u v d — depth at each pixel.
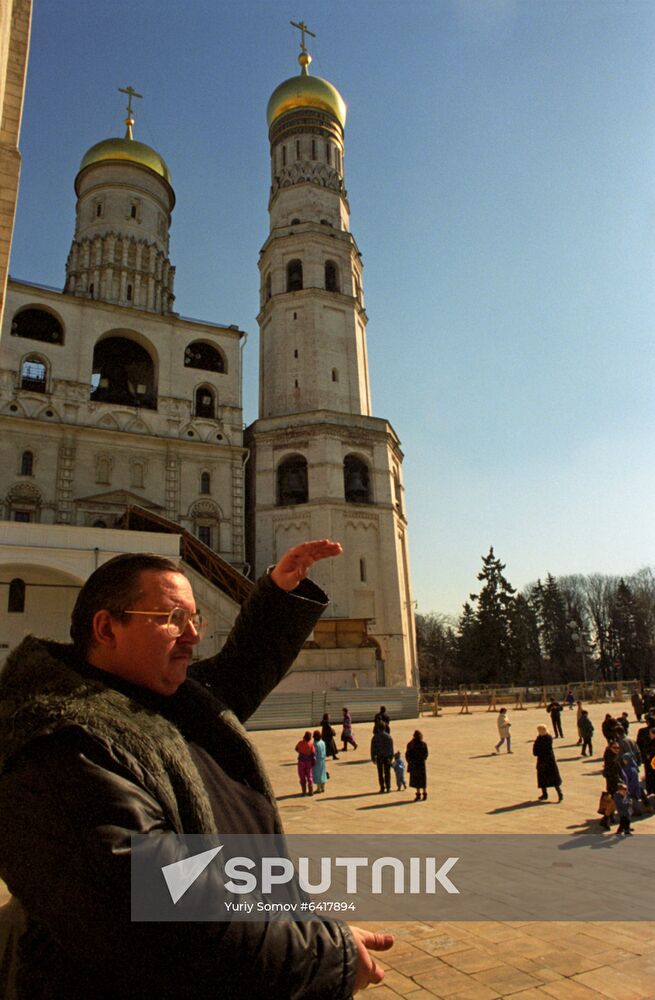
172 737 1.75
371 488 52.44
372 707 38.91
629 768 13.92
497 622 77.38
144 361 54.25
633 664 91.75
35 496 43.12
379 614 49.03
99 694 1.72
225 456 50.34
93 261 52.72
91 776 1.48
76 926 1.33
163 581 2.05
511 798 15.64
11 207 8.99
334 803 15.42
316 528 48.97
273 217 61.75
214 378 52.22
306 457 51.16
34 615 34.66
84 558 33.19
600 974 5.96
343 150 65.38
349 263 59.16
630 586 99.81
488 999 5.52
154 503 46.59
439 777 19.11
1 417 43.03
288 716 36.22
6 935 1.69
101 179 56.28
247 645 2.61
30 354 45.78
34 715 1.59
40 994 1.46
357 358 56.19
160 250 55.50
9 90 9.48
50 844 1.41
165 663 1.99
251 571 51.03
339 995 1.44
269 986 1.34
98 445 46.25
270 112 65.12
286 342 55.53
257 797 2.02
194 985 1.30
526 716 42.44
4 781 1.55
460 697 58.88
